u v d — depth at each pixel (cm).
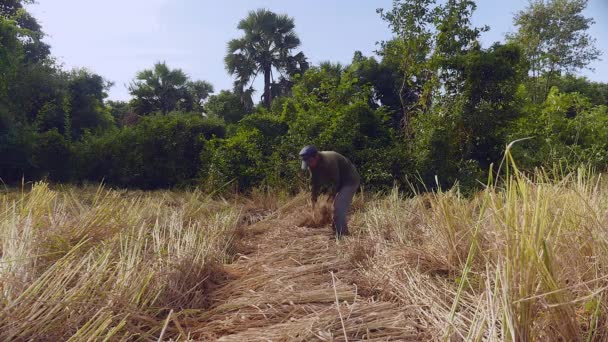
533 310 250
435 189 1141
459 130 1188
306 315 356
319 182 677
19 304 291
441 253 439
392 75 2108
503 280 251
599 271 296
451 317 268
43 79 2095
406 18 1274
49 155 1565
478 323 276
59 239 443
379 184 1130
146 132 1558
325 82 1433
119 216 562
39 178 1551
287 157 1232
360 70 2142
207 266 461
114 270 385
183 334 319
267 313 366
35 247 407
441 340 291
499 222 283
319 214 780
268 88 2531
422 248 470
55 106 2012
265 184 1227
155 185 1543
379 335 314
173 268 416
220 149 1341
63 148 1587
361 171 1153
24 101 2011
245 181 1268
